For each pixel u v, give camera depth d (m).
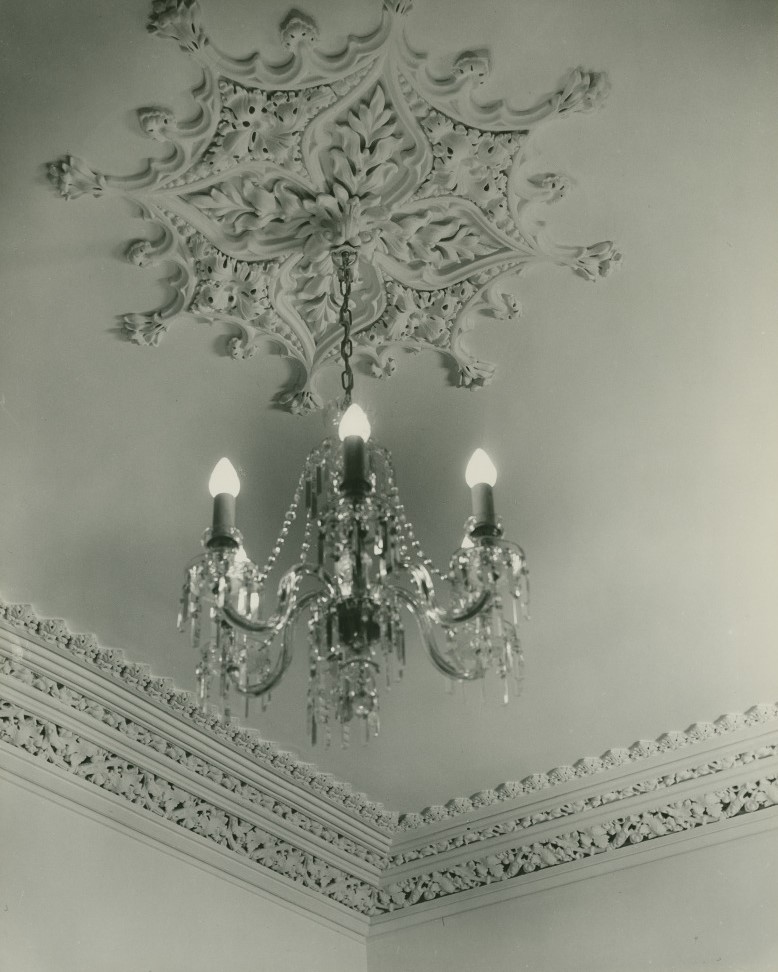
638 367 3.68
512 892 5.55
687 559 4.34
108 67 2.85
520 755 5.25
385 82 2.95
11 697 4.37
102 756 4.66
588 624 4.61
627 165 3.15
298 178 3.14
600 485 4.07
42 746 4.47
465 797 5.47
